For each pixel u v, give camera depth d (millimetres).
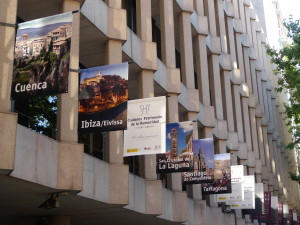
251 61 48000
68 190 14500
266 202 34094
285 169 58375
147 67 22266
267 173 44406
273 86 57438
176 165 19125
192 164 19000
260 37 54656
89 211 18562
